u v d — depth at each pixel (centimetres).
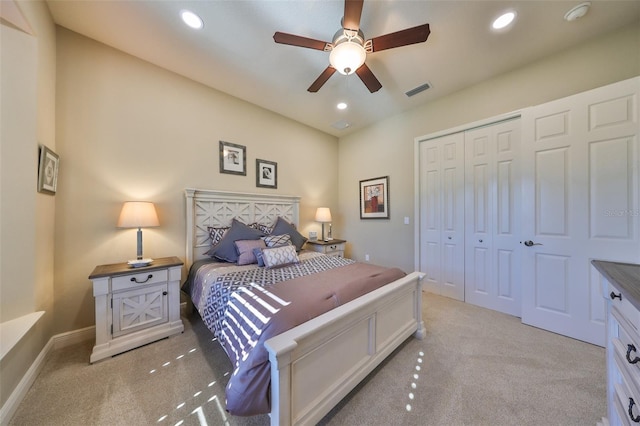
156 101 248
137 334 196
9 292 148
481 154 276
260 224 323
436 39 204
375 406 135
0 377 121
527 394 143
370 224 402
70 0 170
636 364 88
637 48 188
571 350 188
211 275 205
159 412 130
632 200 180
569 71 217
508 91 252
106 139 220
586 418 126
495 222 267
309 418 115
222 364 173
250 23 189
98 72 216
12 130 151
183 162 267
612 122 187
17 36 154
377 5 169
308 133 405
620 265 121
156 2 171
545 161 220
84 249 209
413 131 340
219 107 296
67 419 125
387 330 175
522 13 178
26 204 154
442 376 159
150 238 245
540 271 223
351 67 175
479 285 279
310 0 167
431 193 323
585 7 172
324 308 138
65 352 186
